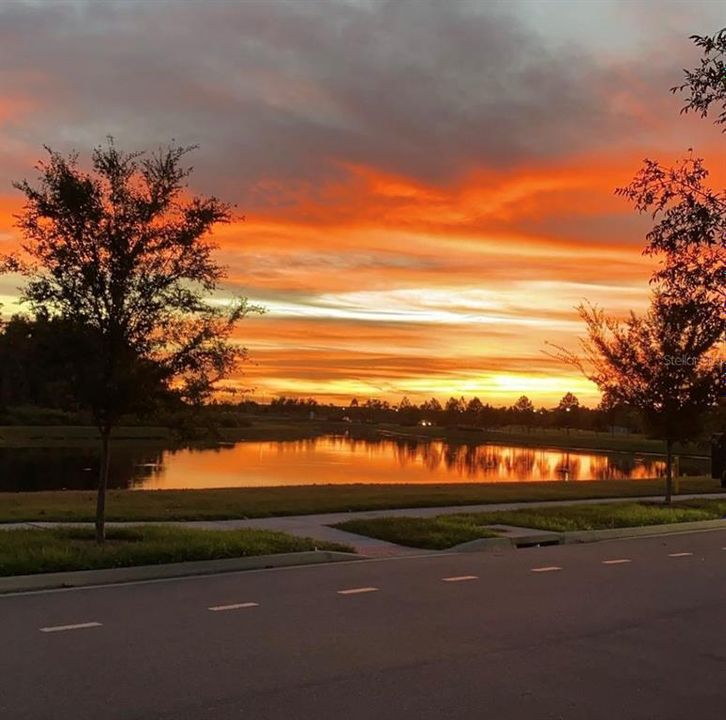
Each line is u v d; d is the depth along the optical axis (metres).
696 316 6.72
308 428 135.88
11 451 54.25
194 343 11.96
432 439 110.38
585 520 16.69
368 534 14.27
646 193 6.62
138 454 56.03
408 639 7.40
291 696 5.78
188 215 11.96
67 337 11.36
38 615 8.02
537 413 154.12
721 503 21.86
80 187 11.33
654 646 7.46
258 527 14.29
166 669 6.34
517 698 5.88
